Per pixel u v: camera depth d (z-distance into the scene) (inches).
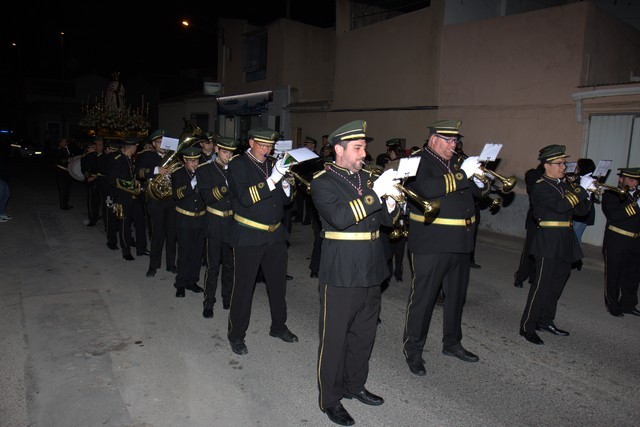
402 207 174.2
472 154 467.2
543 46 409.4
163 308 233.8
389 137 551.2
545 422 150.9
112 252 335.9
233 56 856.3
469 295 269.3
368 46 570.6
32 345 189.8
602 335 218.1
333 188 143.2
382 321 227.8
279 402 157.4
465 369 183.0
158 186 267.0
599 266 335.6
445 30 478.3
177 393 159.9
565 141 402.6
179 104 1050.7
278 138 186.4
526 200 421.1
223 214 223.0
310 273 304.5
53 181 767.7
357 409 155.3
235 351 189.3
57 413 146.6
